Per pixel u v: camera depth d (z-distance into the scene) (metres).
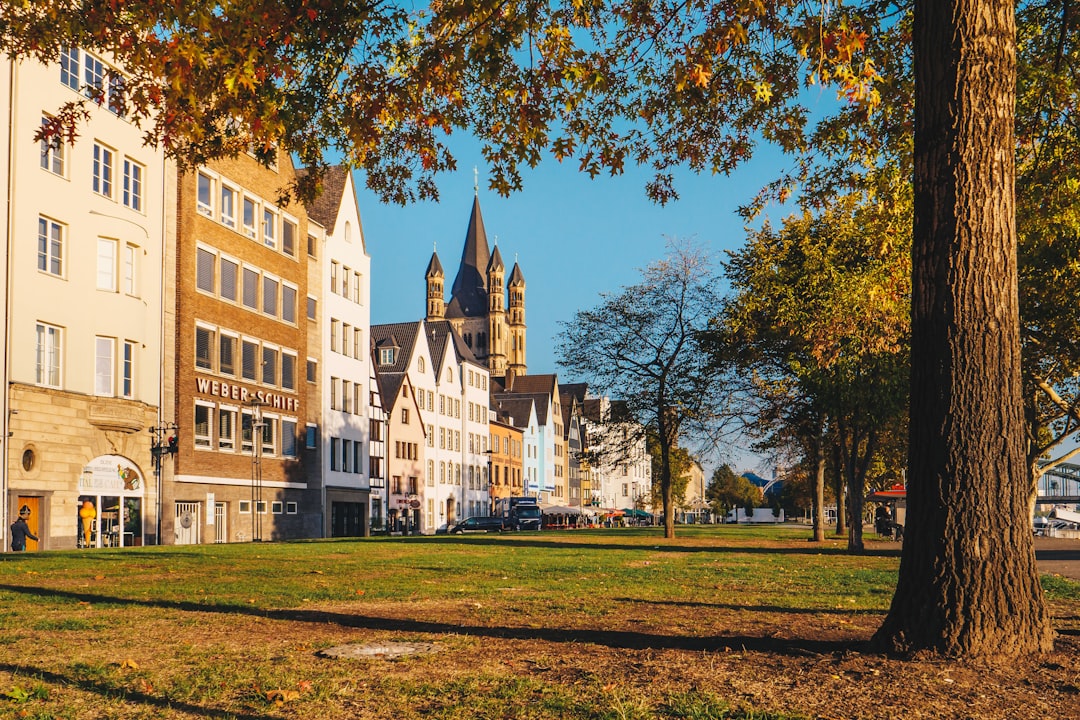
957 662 7.08
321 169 12.91
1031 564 7.36
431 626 9.82
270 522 51.25
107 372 37.56
